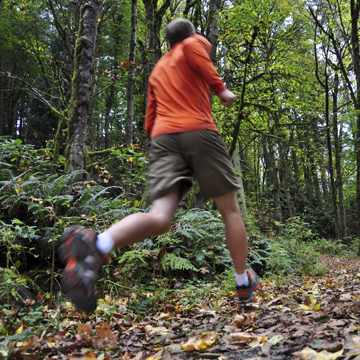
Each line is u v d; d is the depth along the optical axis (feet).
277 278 16.99
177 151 6.31
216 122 36.83
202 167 6.26
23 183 12.41
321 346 5.03
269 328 6.62
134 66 28.07
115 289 11.41
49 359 5.82
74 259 5.11
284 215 69.36
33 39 44.37
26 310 9.34
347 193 75.72
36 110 75.00
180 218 15.74
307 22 52.49
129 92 31.30
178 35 6.89
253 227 26.91
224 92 6.42
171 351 5.84
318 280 17.94
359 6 40.27
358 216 42.14
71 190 13.97
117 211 13.16
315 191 71.05
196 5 36.96
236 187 6.53
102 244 5.23
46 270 11.94
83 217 12.34
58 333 7.16
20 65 65.62
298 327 6.19
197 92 6.46
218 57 42.68
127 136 30.89
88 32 18.19
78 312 8.78
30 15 51.60
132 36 32.01
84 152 17.46
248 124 44.01
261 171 121.08
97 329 6.92
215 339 6.04
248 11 32.50
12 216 12.87
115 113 64.80
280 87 41.86
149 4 36.94
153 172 6.32
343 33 47.67
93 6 18.49
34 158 16.66
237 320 7.10
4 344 5.83
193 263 15.71
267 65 36.19
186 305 10.43
